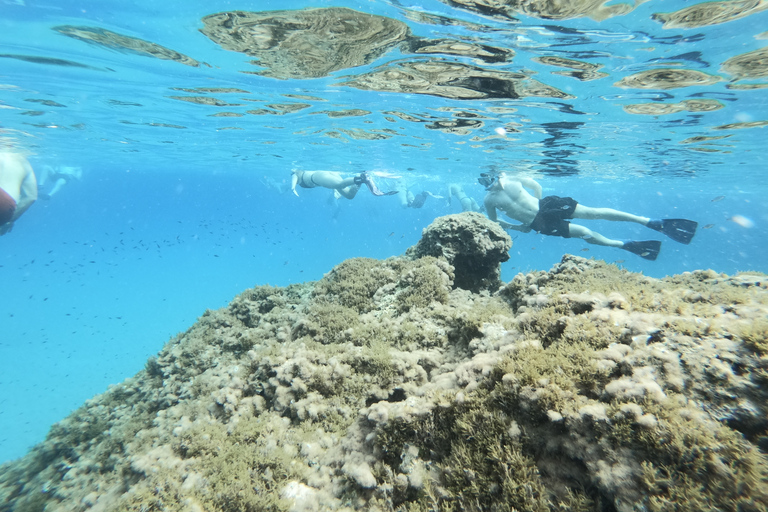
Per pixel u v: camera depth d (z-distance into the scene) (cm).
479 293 756
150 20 696
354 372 475
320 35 734
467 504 260
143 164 3553
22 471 659
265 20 687
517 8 605
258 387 489
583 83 900
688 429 219
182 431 460
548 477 251
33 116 1448
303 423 419
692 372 257
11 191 1126
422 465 307
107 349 2605
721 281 513
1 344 2770
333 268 777
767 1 554
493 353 356
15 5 646
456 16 637
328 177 1875
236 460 378
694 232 1170
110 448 575
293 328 612
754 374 241
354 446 357
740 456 202
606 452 234
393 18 655
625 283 496
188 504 336
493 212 1539
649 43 698
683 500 198
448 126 1378
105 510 400
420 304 590
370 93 1070
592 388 275
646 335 297
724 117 1123
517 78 894
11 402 1864
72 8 658
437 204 12256
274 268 6025
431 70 876
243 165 3209
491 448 268
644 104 1030
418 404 341
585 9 598
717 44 690
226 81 1020
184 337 763
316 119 1405
